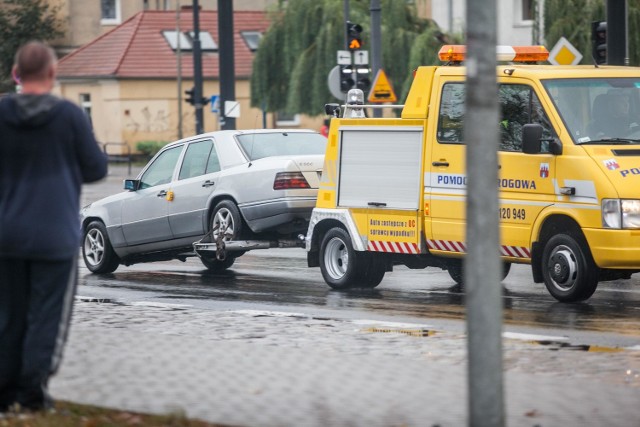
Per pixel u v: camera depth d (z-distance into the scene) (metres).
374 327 29.75
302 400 19.89
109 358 24.17
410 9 107.94
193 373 22.44
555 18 83.75
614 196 32.69
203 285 42.25
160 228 46.22
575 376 22.23
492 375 15.48
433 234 36.81
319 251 40.81
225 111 89.19
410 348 25.91
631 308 33.72
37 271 18.73
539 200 34.38
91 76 175.12
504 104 35.41
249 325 30.00
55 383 21.45
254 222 43.03
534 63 39.47
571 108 34.38
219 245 43.81
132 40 177.12
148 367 23.09
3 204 18.62
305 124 179.38
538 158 34.34
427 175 36.94
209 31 180.88
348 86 84.62
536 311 33.06
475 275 15.45
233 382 21.53
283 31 112.19
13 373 19.30
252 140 44.66
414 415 18.67
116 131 173.88
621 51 55.69
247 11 183.88
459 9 123.12
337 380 21.70
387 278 43.97
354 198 39.12
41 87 18.75
